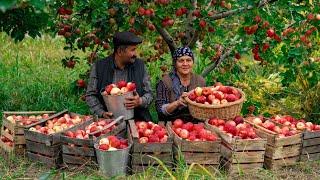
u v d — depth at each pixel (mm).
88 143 6844
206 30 8195
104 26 8289
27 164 7148
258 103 8602
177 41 8969
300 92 8984
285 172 7059
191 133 6949
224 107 7168
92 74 7793
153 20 7941
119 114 7426
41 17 7812
